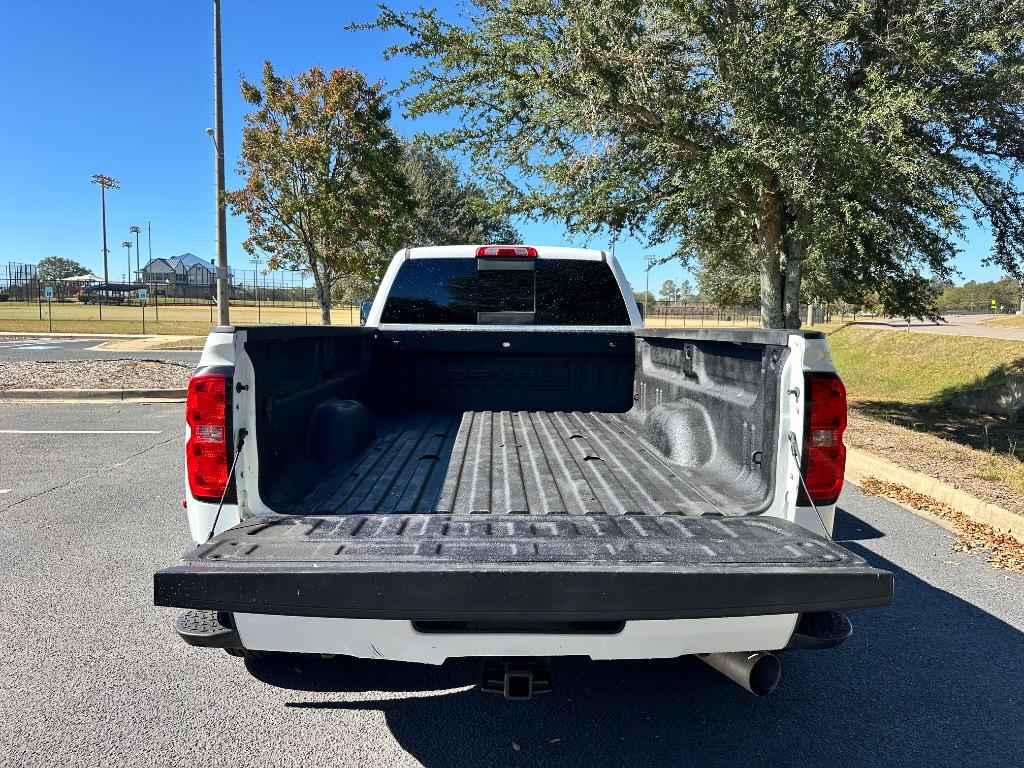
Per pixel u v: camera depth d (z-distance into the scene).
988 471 7.16
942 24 8.01
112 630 3.66
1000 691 3.24
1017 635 3.81
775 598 2.07
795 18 7.55
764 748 2.78
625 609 2.03
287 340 2.90
